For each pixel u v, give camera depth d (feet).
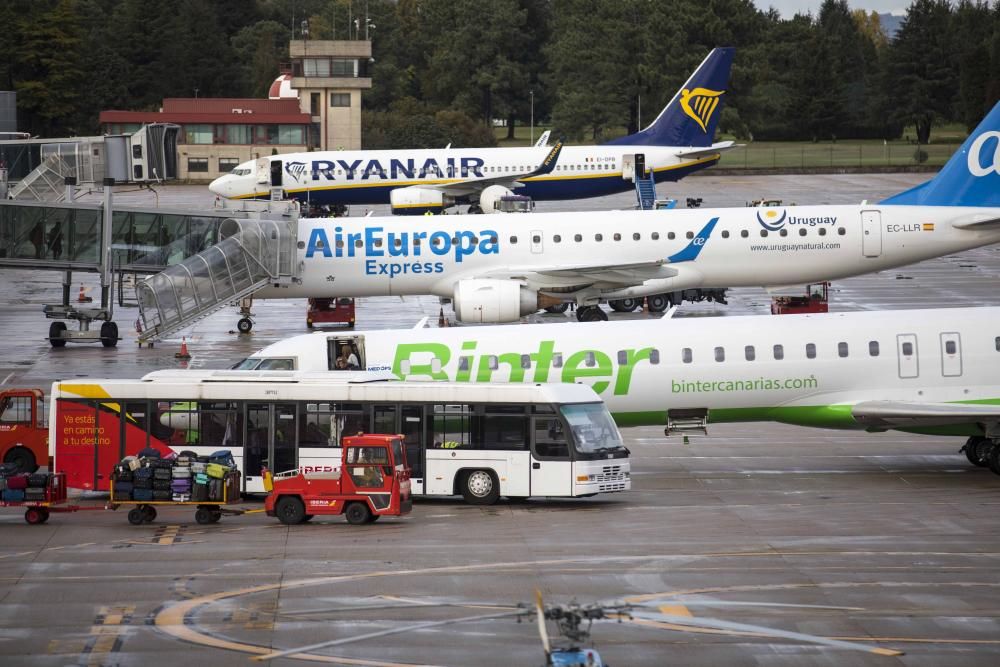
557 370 552.00
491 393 490.08
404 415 495.00
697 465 572.51
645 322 564.71
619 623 341.21
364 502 459.73
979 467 558.56
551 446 486.38
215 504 463.42
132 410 505.25
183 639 331.36
